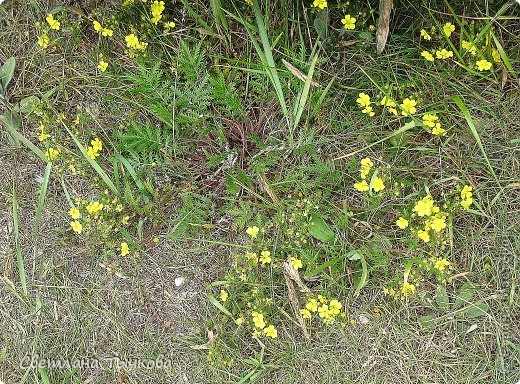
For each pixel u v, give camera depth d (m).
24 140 0.69
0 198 0.72
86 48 0.73
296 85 0.66
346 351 0.67
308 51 0.72
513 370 0.65
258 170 0.67
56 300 0.70
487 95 0.69
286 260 0.67
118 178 0.68
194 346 0.67
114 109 0.71
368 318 0.67
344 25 0.68
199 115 0.68
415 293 0.66
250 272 0.66
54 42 0.72
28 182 0.73
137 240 0.70
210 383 0.67
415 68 0.69
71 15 0.75
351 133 0.68
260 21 0.63
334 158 0.69
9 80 0.72
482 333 0.65
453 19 0.70
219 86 0.66
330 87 0.71
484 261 0.67
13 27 0.74
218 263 0.69
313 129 0.67
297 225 0.65
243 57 0.72
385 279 0.67
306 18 0.69
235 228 0.69
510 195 0.67
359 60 0.71
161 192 0.70
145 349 0.68
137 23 0.73
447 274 0.65
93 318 0.70
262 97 0.70
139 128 0.67
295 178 0.67
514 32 0.70
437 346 0.66
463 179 0.67
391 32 0.72
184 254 0.70
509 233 0.66
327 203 0.68
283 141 0.68
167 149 0.69
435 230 0.61
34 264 0.71
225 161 0.69
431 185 0.66
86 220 0.67
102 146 0.71
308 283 0.68
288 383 0.67
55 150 0.68
